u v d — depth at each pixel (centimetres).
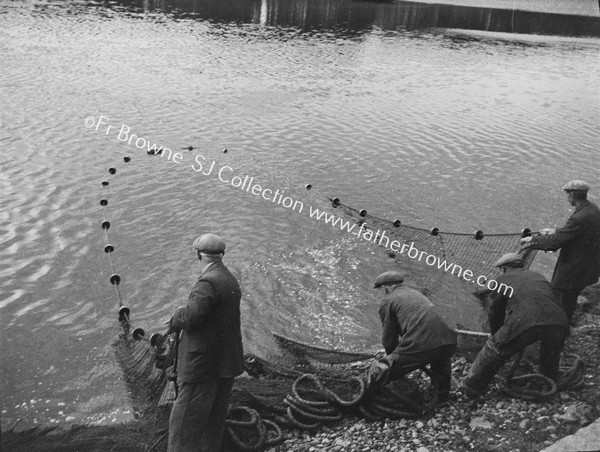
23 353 862
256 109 2267
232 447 627
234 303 566
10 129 1819
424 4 6794
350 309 1016
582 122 2334
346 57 3534
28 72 2538
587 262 780
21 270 1085
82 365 835
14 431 696
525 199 1543
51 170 1537
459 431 631
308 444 638
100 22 4016
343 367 817
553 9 6906
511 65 3591
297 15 5206
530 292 670
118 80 2536
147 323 952
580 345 806
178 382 591
